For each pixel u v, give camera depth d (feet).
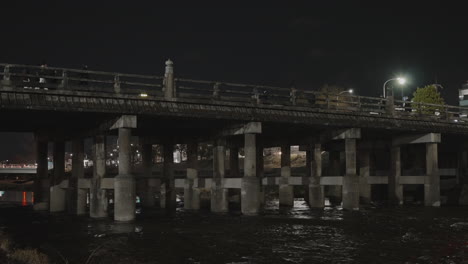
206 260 90.07
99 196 148.46
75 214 162.91
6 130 181.27
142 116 136.56
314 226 132.87
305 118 161.99
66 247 102.12
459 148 234.79
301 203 227.40
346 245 104.73
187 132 182.91
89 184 154.10
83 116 134.51
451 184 241.14
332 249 100.37
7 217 157.38
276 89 158.61
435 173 195.52
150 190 198.29
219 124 160.76
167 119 144.77
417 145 248.32
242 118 148.97
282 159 204.23
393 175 204.54
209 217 153.79
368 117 177.68
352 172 176.35
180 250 99.14
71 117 136.77
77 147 165.07
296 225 134.41
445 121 200.85
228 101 147.02
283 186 201.46
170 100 135.95
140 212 172.65
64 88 122.01
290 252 97.30
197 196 182.50
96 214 148.97
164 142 192.13
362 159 216.95
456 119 223.30
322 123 165.58
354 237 114.93
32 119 141.28
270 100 156.56
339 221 144.15
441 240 110.52
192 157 184.55
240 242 108.27
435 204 194.80
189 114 139.44
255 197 155.94
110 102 128.16
